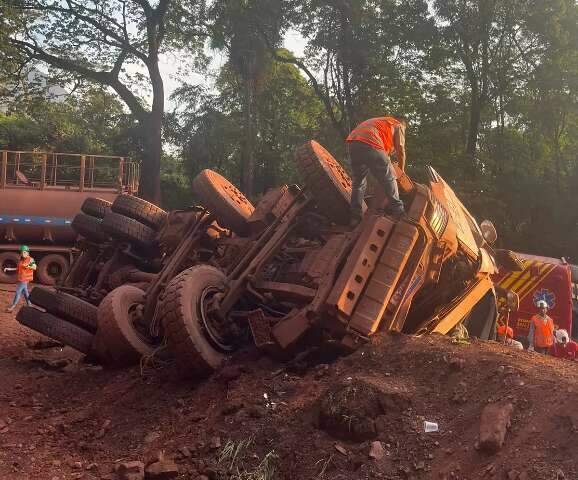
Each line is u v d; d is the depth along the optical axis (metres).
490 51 30.56
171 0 33.56
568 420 4.30
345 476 4.62
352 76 29.89
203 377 6.91
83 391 7.66
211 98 33.62
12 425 6.58
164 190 36.59
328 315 6.38
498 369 5.10
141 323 8.44
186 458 5.30
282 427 5.31
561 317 14.85
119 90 34.47
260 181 37.66
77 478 5.21
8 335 11.71
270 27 31.27
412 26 29.12
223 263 8.97
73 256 21.73
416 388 5.27
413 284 6.71
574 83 29.84
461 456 4.45
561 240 31.73
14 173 21.80
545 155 34.44
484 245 8.85
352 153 6.93
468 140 31.89
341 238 7.04
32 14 33.06
